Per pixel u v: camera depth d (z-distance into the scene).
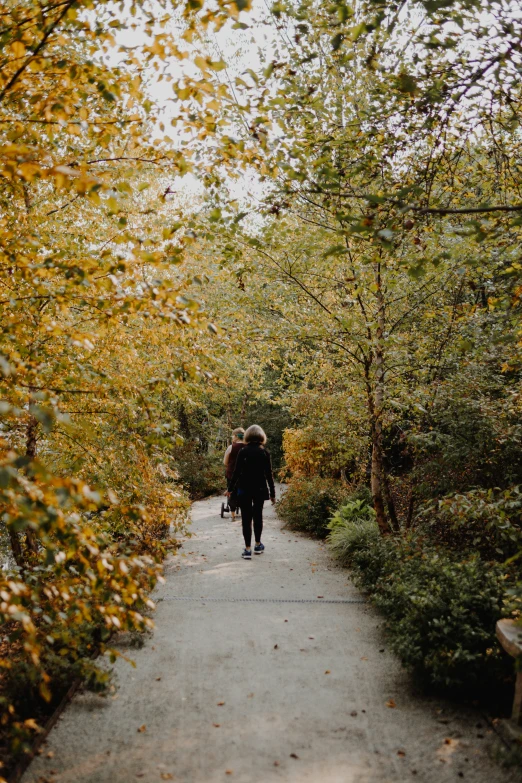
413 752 3.26
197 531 10.46
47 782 2.97
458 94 4.32
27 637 2.74
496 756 3.13
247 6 3.15
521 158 5.39
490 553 6.04
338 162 5.17
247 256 7.26
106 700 3.87
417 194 3.78
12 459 2.12
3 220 4.46
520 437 6.18
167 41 3.53
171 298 3.52
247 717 3.66
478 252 5.71
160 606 5.94
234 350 6.45
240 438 11.55
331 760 3.18
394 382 7.24
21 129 3.54
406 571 5.36
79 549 2.89
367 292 6.88
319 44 6.13
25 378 3.78
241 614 5.68
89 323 5.79
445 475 6.62
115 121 4.06
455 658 3.79
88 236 5.98
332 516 9.84
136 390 4.54
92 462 5.63
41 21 3.34
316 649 4.79
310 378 10.28
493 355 5.89
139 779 3.00
